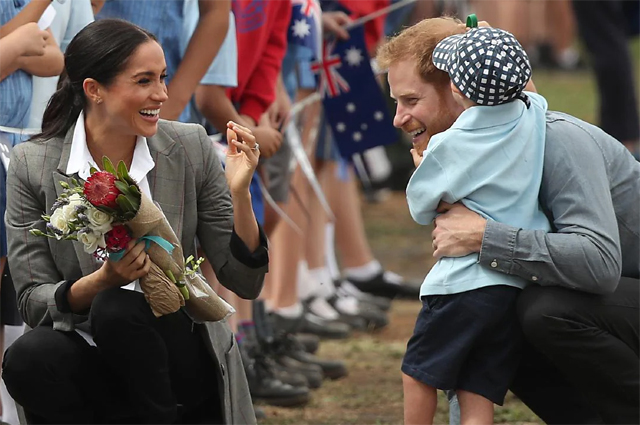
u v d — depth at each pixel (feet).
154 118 44.57
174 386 45.47
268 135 60.23
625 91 117.50
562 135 46.11
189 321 45.24
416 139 47.70
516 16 163.94
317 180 81.82
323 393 65.92
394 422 60.39
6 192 47.16
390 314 84.69
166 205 45.14
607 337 45.68
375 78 72.02
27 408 44.39
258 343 66.49
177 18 57.77
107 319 42.86
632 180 47.55
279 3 60.59
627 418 46.42
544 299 45.11
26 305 44.68
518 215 45.57
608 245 45.01
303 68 74.90
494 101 44.80
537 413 49.90
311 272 80.59
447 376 45.47
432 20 48.03
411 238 108.06
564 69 184.65
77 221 41.52
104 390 45.37
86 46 44.04
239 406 46.37
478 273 45.37
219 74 57.72
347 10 74.02
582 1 117.91
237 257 45.32
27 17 51.57
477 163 45.16
